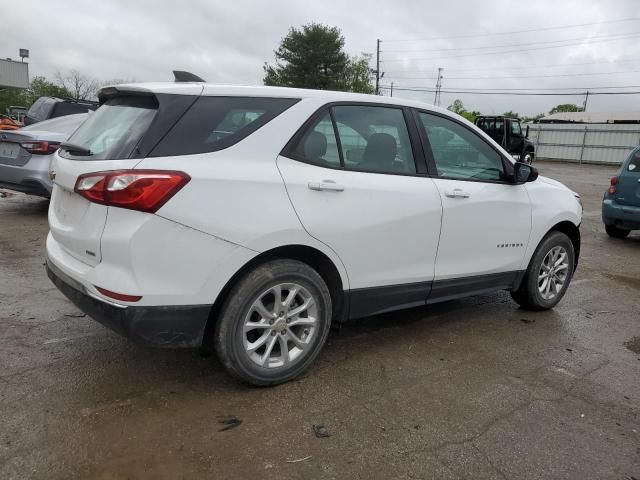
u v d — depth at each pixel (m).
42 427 2.78
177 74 3.45
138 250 2.73
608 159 33.34
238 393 3.24
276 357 3.33
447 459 2.71
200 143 2.94
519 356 4.01
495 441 2.88
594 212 12.38
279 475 2.52
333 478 2.53
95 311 2.86
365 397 3.28
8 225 7.48
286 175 3.14
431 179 3.90
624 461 2.77
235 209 2.94
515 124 25.05
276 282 3.16
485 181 4.28
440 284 4.05
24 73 58.62
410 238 3.72
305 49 56.69
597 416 3.19
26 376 3.30
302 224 3.16
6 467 2.47
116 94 3.36
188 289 2.87
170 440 2.74
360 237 3.45
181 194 2.79
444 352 4.01
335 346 4.02
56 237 3.27
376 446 2.78
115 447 2.66
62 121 8.51
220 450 2.68
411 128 3.87
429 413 3.13
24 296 4.70
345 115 3.51
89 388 3.21
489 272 4.39
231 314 3.04
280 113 3.22
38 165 7.59
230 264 2.96
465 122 4.24
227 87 3.15
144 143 2.84
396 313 4.81
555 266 5.02
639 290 6.04
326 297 3.41
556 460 2.75
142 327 2.81
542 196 4.77
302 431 2.88
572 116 46.47
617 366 3.92
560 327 4.68
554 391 3.48
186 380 3.36
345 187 3.36
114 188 2.73
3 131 7.71
